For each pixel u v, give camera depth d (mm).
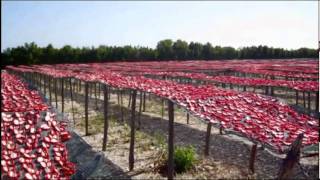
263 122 9281
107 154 11031
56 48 71250
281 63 50312
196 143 11953
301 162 9289
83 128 14695
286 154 7402
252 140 8133
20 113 9258
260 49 78750
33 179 6941
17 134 8172
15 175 6844
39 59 68938
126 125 15227
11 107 9609
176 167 9211
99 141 12648
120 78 19266
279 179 6805
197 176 8719
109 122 15836
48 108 10430
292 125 9352
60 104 21297
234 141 11570
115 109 19156
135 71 31688
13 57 65875
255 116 9875
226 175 8609
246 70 31312
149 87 13781
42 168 7340
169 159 8516
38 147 7996
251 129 8562
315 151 8336
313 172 8539
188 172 9047
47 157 7723
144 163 10164
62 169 7652
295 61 59125
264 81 19594
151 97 23266
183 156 9258
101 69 36594
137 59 73812
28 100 11648
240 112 10289
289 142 7914
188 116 15375
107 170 9031
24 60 66438
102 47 74500
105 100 11555
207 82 24078
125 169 9602
